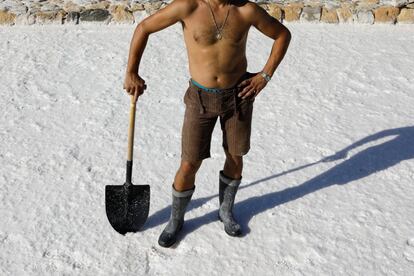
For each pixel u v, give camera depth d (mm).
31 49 6703
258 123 5309
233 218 4098
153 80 6051
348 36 7008
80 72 6215
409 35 7035
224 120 3746
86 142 5055
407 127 5211
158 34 7035
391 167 4699
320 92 5816
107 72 6215
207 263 3828
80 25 7293
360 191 4445
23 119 5383
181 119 5383
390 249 3916
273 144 5012
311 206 4305
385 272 3744
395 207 4281
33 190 4469
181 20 3445
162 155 4891
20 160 4809
